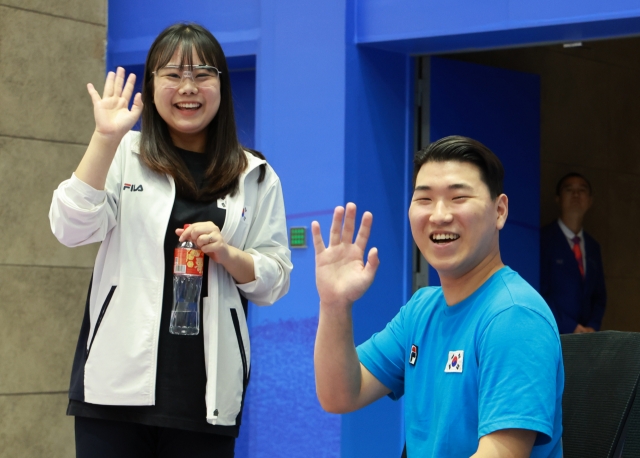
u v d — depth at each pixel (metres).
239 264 2.32
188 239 2.26
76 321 4.45
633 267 6.82
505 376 1.62
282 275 2.48
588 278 5.59
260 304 2.47
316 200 4.55
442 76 4.86
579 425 1.88
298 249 4.60
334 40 4.54
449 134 4.88
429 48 4.58
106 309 2.26
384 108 4.68
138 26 5.29
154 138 2.38
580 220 5.63
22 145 4.32
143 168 2.35
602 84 6.56
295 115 4.64
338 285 1.87
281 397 4.62
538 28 4.05
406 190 4.77
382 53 4.66
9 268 4.25
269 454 4.65
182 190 2.34
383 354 2.00
